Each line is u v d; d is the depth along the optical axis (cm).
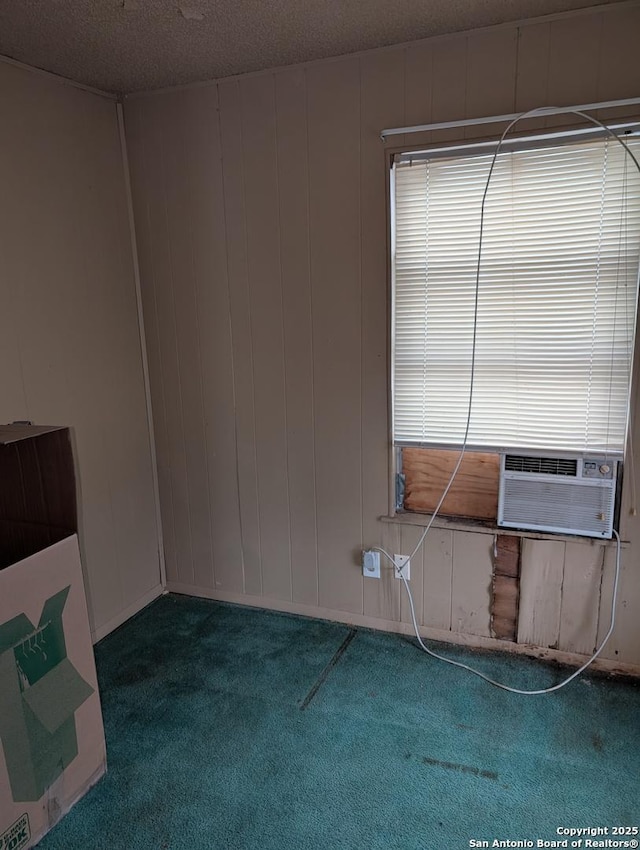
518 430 219
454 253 214
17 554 174
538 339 210
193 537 284
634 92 183
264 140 230
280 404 252
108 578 258
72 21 179
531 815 162
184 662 236
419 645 242
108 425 254
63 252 227
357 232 224
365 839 156
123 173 255
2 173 201
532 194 201
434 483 239
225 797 171
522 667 226
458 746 187
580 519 214
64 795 163
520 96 194
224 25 185
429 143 207
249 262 244
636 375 198
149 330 270
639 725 194
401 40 200
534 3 177
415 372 229
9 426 164
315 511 256
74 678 164
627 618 215
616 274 197
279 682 221
